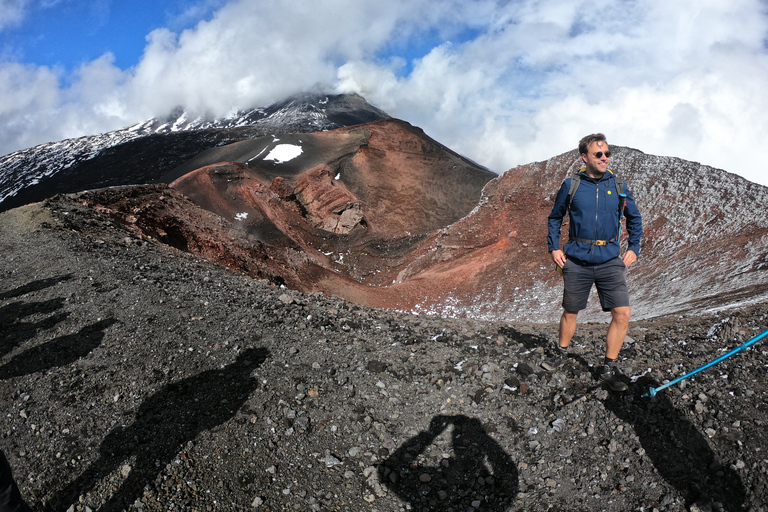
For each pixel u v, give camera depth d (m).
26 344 5.88
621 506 3.48
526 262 43.66
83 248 10.70
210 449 4.06
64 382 5.03
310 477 3.86
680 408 4.16
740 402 4.12
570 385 4.73
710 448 3.73
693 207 34.59
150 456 3.95
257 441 4.19
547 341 6.21
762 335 3.70
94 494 3.59
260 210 97.12
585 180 4.70
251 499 3.61
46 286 7.86
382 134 173.00
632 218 4.67
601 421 4.20
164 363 5.35
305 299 8.82
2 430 4.38
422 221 138.88
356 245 97.19
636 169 41.12
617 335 4.75
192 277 9.53
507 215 51.41
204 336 6.07
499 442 4.19
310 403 4.71
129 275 8.55
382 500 3.67
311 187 106.81
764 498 3.28
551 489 3.69
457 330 7.08
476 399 4.70
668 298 22.50
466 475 3.90
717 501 3.33
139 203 25.09
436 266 50.50
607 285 4.74
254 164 143.75
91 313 6.68
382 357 5.66
